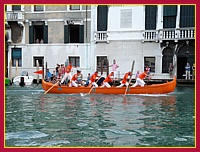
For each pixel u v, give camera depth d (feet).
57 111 39.22
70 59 93.56
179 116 35.73
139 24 88.12
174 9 85.30
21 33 95.61
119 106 43.32
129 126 30.45
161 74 86.74
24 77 83.30
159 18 86.53
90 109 40.75
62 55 93.56
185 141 25.13
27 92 63.16
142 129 29.19
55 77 77.25
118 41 89.61
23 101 49.11
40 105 44.60
